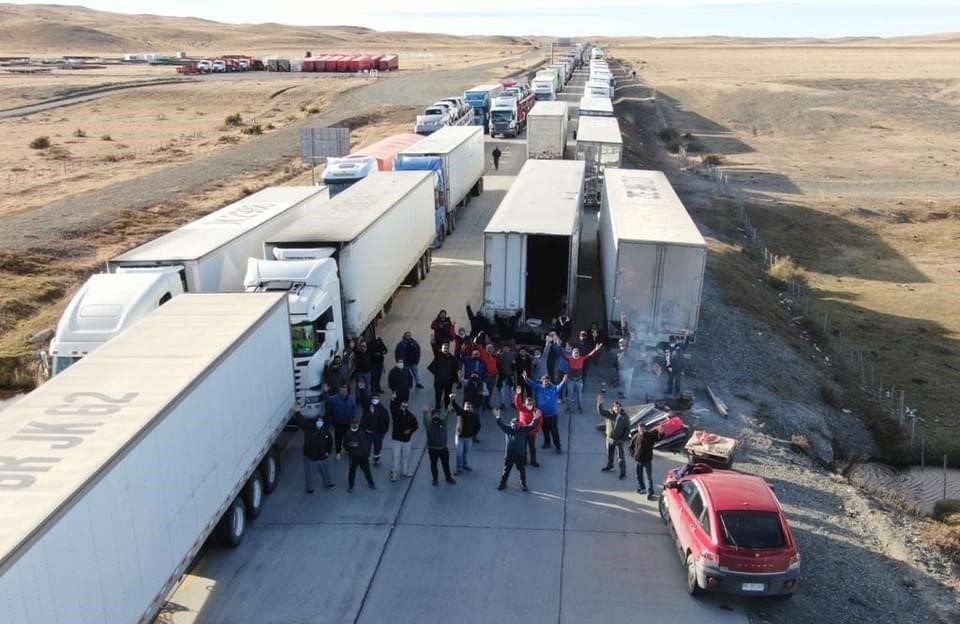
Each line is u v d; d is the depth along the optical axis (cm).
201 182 4397
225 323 1277
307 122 6581
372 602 1130
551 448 1579
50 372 1441
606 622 1091
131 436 887
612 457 1473
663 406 1752
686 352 1914
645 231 1900
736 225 4106
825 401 2164
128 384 1033
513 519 1336
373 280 1973
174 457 988
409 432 1436
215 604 1127
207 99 8888
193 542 1048
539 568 1206
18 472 805
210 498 1104
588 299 2386
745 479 1206
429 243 2681
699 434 1522
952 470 1886
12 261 2827
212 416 1108
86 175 4806
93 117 7750
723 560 1080
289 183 4347
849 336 2789
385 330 2188
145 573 916
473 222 3453
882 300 3180
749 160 6238
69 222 3409
